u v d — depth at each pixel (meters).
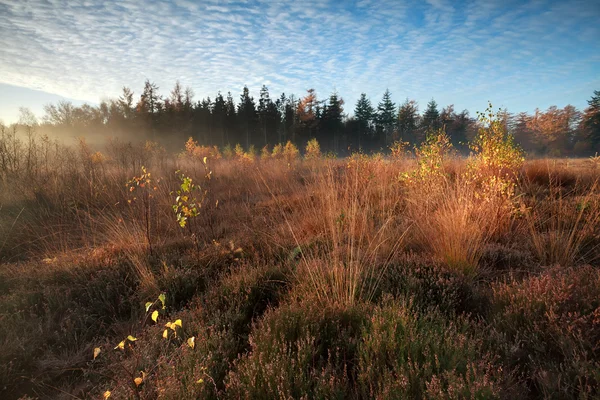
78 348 2.85
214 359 2.38
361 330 2.57
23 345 2.70
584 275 2.94
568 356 2.13
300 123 51.59
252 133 56.56
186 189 4.57
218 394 2.04
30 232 5.64
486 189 5.09
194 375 2.10
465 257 3.69
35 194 6.79
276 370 2.09
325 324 2.70
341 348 2.44
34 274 3.96
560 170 7.67
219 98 54.47
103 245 4.86
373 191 6.27
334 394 1.92
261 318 3.03
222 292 3.37
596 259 3.65
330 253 3.88
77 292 3.58
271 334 2.49
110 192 7.34
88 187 7.50
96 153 10.64
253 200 7.88
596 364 1.92
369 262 3.76
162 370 2.24
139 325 3.05
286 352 2.38
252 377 2.05
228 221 6.10
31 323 2.99
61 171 7.97
